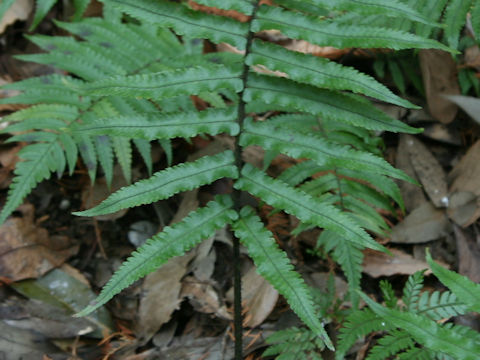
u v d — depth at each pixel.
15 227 0.55
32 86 0.55
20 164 0.51
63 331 0.52
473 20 0.51
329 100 0.45
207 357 0.51
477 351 0.42
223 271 0.55
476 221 0.56
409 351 0.46
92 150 0.52
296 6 0.49
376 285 0.55
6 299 0.53
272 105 0.55
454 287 0.43
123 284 0.41
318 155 0.44
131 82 0.44
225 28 0.45
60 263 0.55
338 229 0.42
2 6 0.56
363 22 0.53
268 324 0.53
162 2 0.44
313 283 0.55
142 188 0.43
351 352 0.51
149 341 0.52
